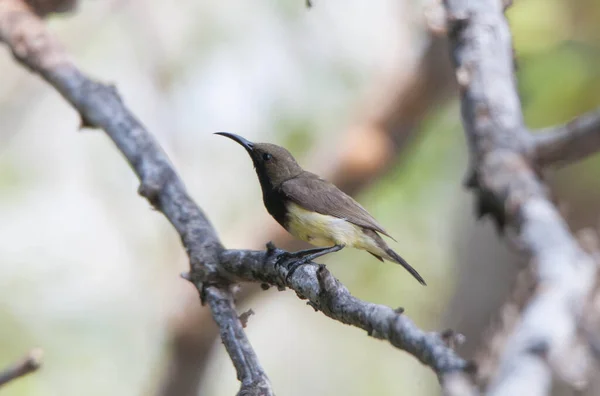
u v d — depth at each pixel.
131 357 15.14
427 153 13.58
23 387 14.05
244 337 6.09
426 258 14.00
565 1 11.15
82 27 14.89
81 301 15.33
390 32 13.64
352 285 14.12
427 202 13.65
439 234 13.84
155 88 14.27
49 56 9.16
